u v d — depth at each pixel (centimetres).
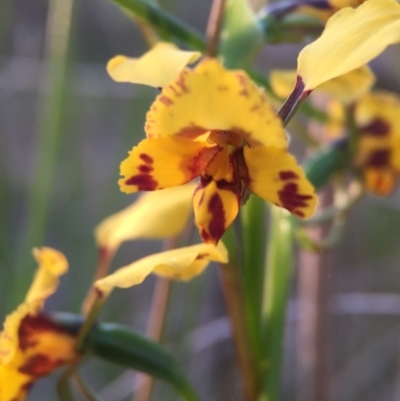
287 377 33
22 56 37
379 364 32
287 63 32
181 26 15
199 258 13
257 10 16
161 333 17
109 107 39
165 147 12
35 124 40
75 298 26
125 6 14
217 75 12
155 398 26
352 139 16
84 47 38
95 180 32
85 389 15
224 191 12
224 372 30
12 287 22
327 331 21
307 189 12
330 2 14
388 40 12
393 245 35
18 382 14
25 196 35
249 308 15
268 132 12
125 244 32
